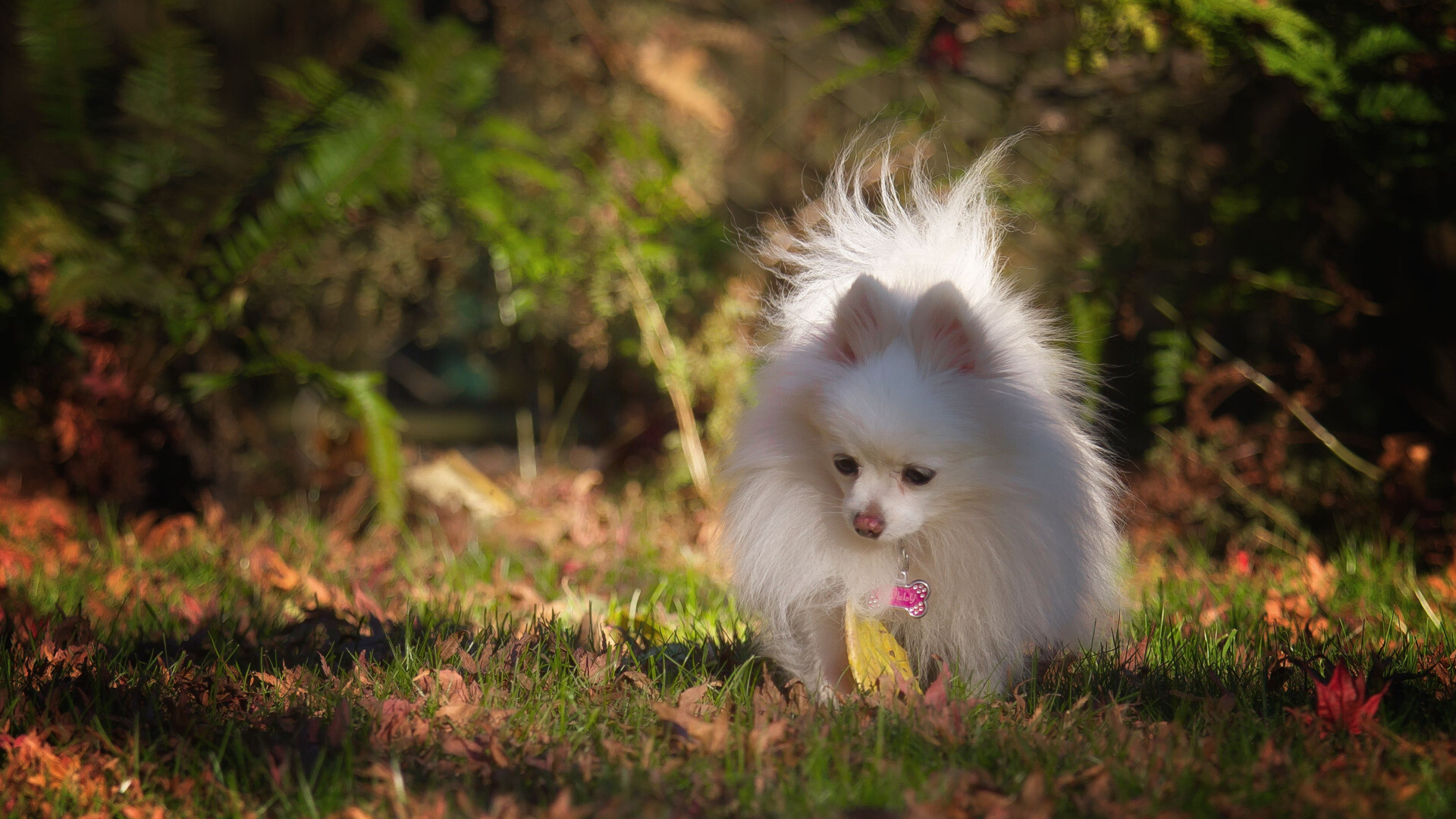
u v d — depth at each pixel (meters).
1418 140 5.37
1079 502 3.26
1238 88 6.34
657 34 7.84
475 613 4.38
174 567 5.03
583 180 7.55
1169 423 6.86
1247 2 5.31
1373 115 5.29
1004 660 3.32
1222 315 6.43
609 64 7.69
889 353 3.21
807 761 2.73
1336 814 2.43
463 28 6.43
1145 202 6.83
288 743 2.88
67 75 6.33
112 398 6.09
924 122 6.85
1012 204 6.39
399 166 6.29
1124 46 6.14
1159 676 3.45
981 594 3.22
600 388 8.12
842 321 3.28
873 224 3.83
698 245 7.14
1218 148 6.79
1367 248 6.19
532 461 7.48
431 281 7.93
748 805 2.51
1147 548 5.64
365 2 8.72
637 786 2.61
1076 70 5.95
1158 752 2.76
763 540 3.32
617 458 7.69
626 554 5.52
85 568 4.91
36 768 2.77
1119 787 2.60
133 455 6.16
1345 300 5.94
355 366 8.88
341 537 5.74
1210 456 6.08
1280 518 5.84
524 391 8.54
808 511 3.29
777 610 3.35
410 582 4.91
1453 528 5.47
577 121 7.95
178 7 7.02
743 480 3.39
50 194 6.59
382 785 2.60
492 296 7.93
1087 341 5.81
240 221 7.21
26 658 3.40
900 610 3.36
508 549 5.56
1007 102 6.49
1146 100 6.96
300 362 6.09
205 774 2.70
